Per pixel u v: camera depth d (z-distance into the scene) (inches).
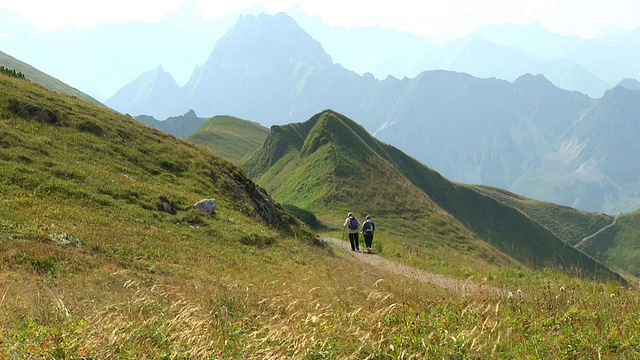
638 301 483.5
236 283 643.5
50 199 925.8
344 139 5748.0
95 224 869.8
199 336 352.8
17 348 322.3
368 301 480.1
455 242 3991.1
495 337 366.3
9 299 473.7
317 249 1248.8
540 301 485.1
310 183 4960.6
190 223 1084.5
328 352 333.4
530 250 6953.7
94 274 640.4
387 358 329.7
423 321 398.0
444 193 7116.1
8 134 1139.9
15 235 705.6
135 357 327.0
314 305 476.1
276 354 326.0
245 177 1710.1
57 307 438.3
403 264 1248.8
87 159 1213.7
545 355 335.9
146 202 1091.9
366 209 4325.8
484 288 545.0
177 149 1546.5
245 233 1107.9
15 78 1628.9
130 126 1572.3
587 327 383.9
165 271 733.3
